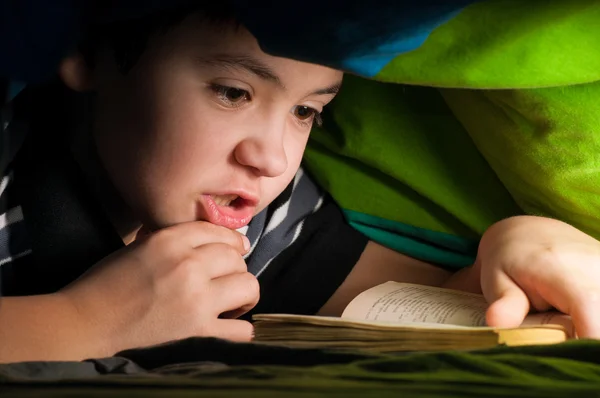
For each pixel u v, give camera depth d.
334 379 0.69
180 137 1.13
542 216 1.38
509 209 1.45
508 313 1.03
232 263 1.12
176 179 1.15
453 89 1.39
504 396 0.65
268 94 1.12
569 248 1.12
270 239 1.41
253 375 0.70
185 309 1.04
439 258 1.49
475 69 1.09
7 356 0.93
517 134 1.30
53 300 1.00
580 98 1.24
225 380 0.67
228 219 1.19
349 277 1.45
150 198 1.18
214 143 1.13
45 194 1.24
